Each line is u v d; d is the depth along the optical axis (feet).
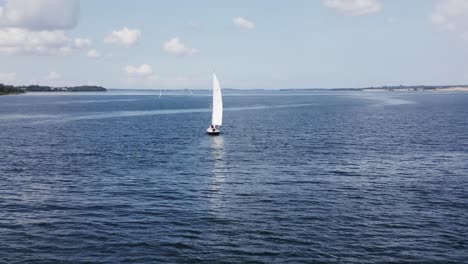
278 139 284.61
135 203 136.77
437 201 139.44
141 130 339.57
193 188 155.33
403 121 411.34
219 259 96.68
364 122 403.75
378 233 111.45
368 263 94.99
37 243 104.88
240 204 135.54
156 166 194.18
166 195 146.00
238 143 266.57
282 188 154.81
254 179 168.76
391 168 189.47
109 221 119.85
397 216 124.26
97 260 96.17
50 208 131.54
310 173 179.22
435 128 345.51
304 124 386.52
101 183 162.30
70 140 278.46
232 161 206.08
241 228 114.52
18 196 144.46
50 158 213.46
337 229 113.91
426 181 165.89
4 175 175.63
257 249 101.60
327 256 98.12
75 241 106.01
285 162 203.10
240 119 444.96
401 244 104.83
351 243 105.09
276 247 102.63
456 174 177.68
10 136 298.76
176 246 103.19
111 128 353.92
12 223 118.21
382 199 141.28
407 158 213.66
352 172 181.27
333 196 144.56
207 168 189.98
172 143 266.57
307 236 109.19
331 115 499.51
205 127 363.97
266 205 134.31
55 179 168.76
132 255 98.58
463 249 102.42
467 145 255.50
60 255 98.48
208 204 135.64
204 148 246.68
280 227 115.14
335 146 252.62
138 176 173.99
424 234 111.14
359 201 138.92
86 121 419.74
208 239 107.24
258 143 266.16
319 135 304.71
